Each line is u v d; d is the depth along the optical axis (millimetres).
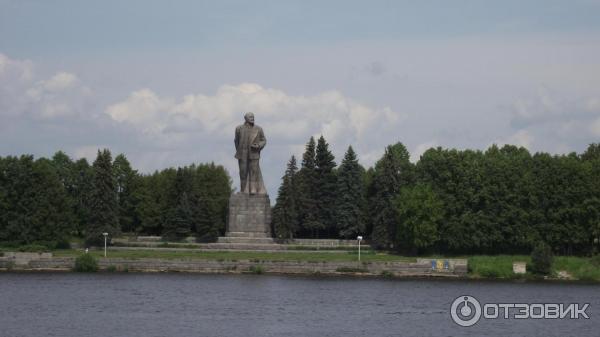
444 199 155750
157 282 125562
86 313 97750
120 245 161500
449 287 125375
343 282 129750
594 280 136000
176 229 174125
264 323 93688
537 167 155000
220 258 142750
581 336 90250
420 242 152125
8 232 153250
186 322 93438
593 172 152500
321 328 91562
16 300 105812
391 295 115875
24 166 155250
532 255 139000
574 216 149250
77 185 192875
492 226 151750
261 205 161500
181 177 183375
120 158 195250
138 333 87188
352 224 174875
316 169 180375
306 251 157375
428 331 91500
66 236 158375
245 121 163750
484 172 154875
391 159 167250
